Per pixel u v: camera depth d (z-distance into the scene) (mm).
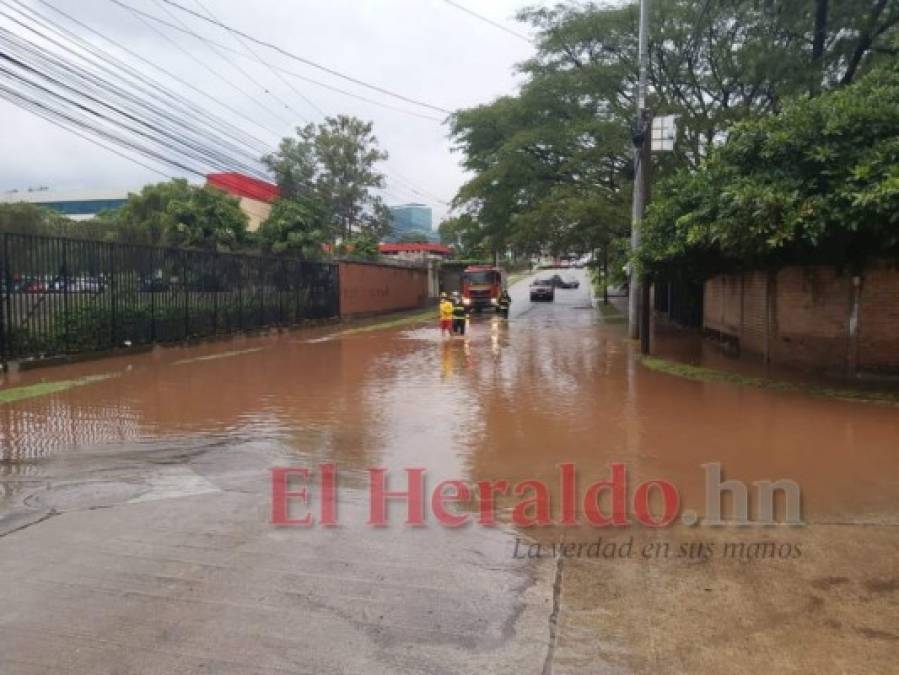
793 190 9992
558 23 27656
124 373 13742
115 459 7156
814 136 10117
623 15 25750
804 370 13172
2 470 6734
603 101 27828
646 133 17625
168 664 3309
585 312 36594
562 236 27312
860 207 9211
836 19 18734
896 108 9680
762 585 4211
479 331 25109
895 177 8828
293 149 48156
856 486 6172
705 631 3656
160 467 6848
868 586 4203
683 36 24469
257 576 4289
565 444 7742
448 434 8273
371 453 7387
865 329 11930
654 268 15164
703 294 22266
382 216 51438
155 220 31938
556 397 10836
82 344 15211
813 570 4434
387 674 3236
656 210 14367
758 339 15180
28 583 4188
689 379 12680
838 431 8242
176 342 18438
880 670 3295
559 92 27859
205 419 9203
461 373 13828
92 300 15500
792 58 20156
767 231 9922
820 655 3428
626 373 13633
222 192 33406
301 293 26516
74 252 14938
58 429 8578
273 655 3389
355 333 24766
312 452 7434
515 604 3941
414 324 30297
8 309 13328
